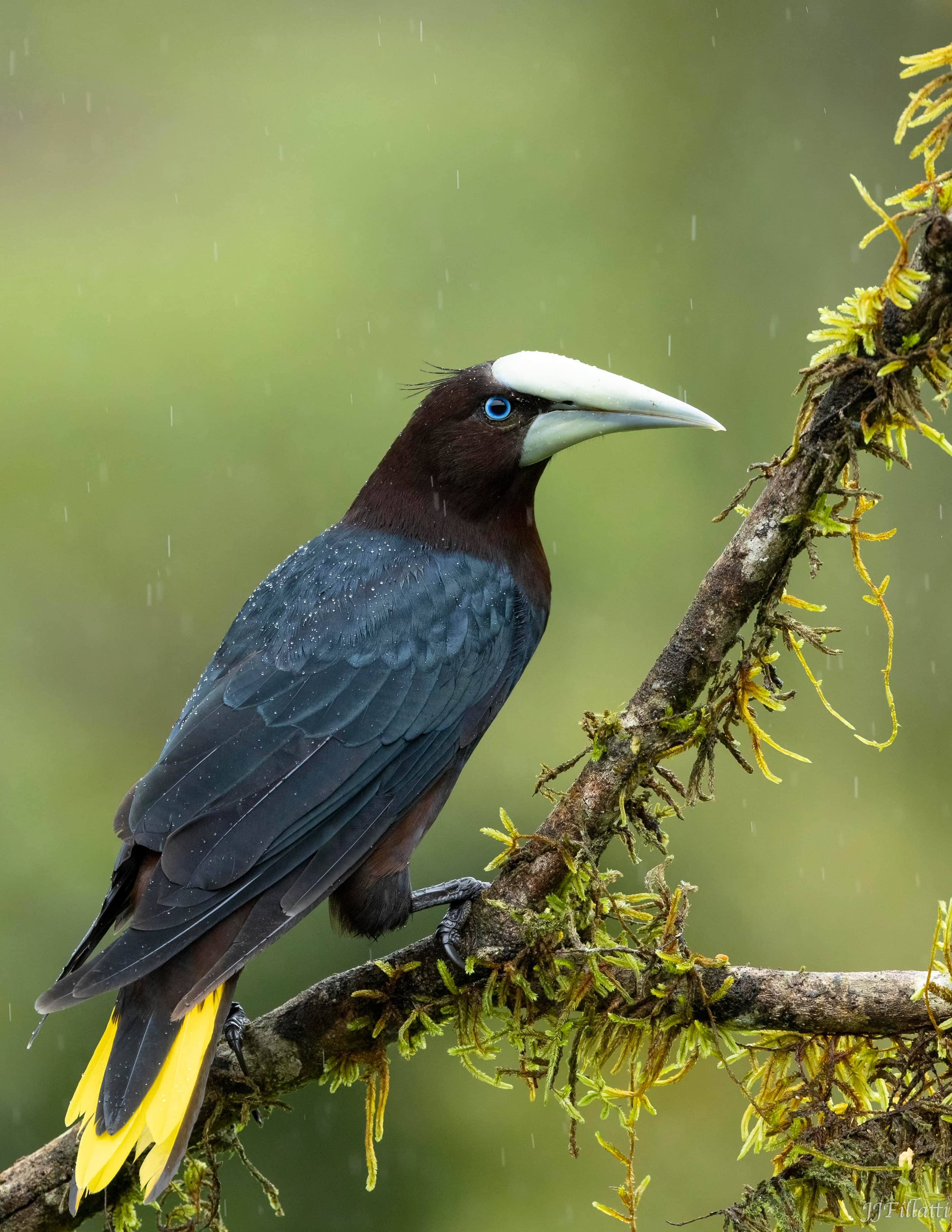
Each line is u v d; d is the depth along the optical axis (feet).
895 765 51.88
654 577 52.70
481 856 45.11
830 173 58.39
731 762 50.70
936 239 18.08
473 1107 41.27
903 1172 19.29
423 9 64.39
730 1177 41.73
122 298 57.77
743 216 58.54
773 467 19.90
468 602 25.04
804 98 59.00
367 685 23.65
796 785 51.21
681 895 20.43
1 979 40.37
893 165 57.72
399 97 62.23
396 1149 39.96
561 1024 20.62
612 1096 20.49
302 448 53.88
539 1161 40.93
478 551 25.71
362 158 60.95
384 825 23.21
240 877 21.45
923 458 53.67
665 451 54.75
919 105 18.22
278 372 54.95
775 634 20.42
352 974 21.47
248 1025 21.61
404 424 54.49
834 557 53.72
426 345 55.93
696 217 58.75
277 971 39.09
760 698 20.47
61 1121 38.58
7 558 51.78
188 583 51.90
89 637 51.19
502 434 25.25
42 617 51.16
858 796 51.37
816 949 48.37
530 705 49.73
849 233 57.77
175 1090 19.79
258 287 57.16
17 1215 21.11
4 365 55.26
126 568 51.88
